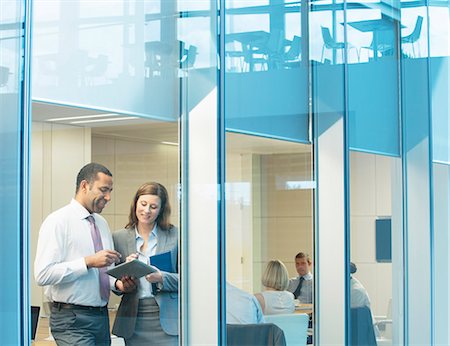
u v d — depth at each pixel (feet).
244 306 17.03
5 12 12.09
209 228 16.15
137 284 14.48
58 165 12.92
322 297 19.42
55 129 12.90
